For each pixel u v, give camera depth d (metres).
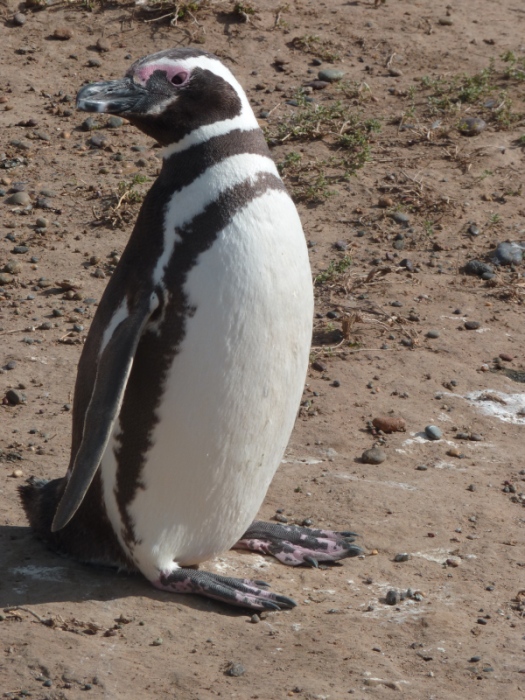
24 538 13.66
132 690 10.53
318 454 16.59
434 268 23.19
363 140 27.20
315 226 24.39
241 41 31.62
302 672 11.01
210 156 11.67
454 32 33.75
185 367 11.51
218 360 11.45
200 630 11.88
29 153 26.36
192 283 11.38
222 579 12.60
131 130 27.84
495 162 27.33
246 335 11.46
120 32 31.41
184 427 11.70
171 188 11.77
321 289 22.06
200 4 32.44
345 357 19.64
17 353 18.88
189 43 31.14
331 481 15.66
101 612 11.99
